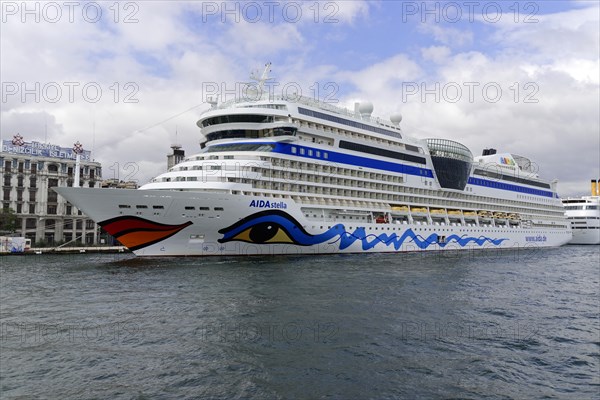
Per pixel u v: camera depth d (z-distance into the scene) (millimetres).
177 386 14672
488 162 82875
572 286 36781
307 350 18172
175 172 44781
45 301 27031
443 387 15133
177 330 20578
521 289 34281
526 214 85125
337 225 50875
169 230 42250
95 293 29234
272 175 47375
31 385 14656
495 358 18016
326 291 29766
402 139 63594
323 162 52000
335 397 14148
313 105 55531
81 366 16266
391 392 14617
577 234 110375
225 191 43156
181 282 32438
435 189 65938
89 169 90062
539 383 15766
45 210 83750
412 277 37250
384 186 58906
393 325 22109
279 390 14516
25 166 83125
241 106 51875
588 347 19781
